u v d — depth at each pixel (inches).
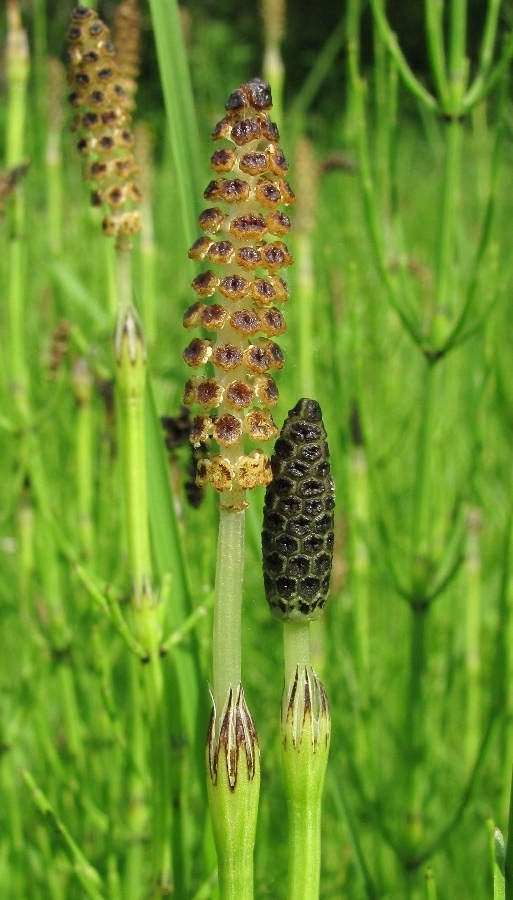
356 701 10.7
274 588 6.1
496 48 28.4
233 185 5.7
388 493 12.3
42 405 13.4
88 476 10.5
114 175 7.4
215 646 6.1
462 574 12.5
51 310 14.7
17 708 11.1
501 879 6.3
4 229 15.6
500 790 9.2
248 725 6.1
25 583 10.4
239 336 5.9
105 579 11.1
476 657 11.2
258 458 5.9
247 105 5.7
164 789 7.6
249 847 6.2
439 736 11.3
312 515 6.1
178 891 7.8
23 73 11.0
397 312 9.5
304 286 10.6
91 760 10.8
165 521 7.7
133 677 9.3
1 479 13.8
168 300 16.0
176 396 11.1
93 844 10.6
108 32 7.5
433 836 11.7
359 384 9.5
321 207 16.7
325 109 29.0
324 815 11.1
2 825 11.3
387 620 13.3
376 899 8.9
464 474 13.8
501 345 13.8
